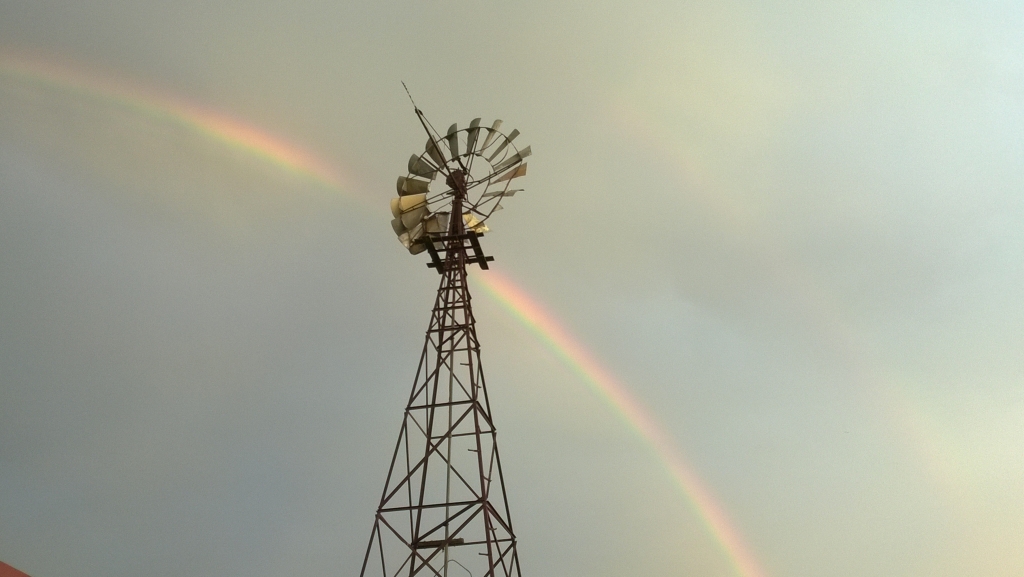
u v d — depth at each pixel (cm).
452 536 2520
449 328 2862
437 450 2717
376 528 2625
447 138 3000
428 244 2867
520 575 2702
